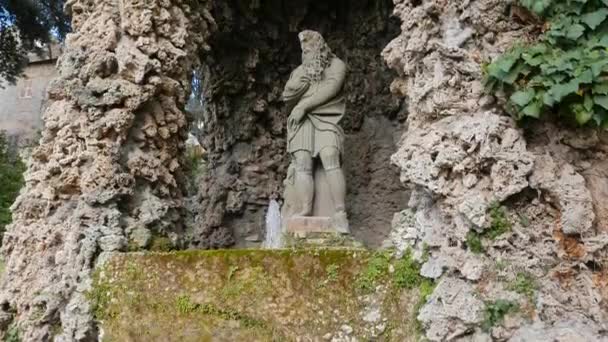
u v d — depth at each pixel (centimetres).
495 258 284
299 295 324
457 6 326
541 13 297
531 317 275
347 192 688
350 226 678
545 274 280
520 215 289
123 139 419
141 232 408
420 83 330
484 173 296
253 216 711
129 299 357
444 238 299
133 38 435
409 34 345
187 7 468
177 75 455
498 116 297
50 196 418
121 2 440
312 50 529
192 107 912
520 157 287
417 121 329
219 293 337
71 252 387
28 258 426
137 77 423
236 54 709
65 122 425
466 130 296
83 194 404
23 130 1786
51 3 1042
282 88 723
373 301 313
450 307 281
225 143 720
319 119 521
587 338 267
